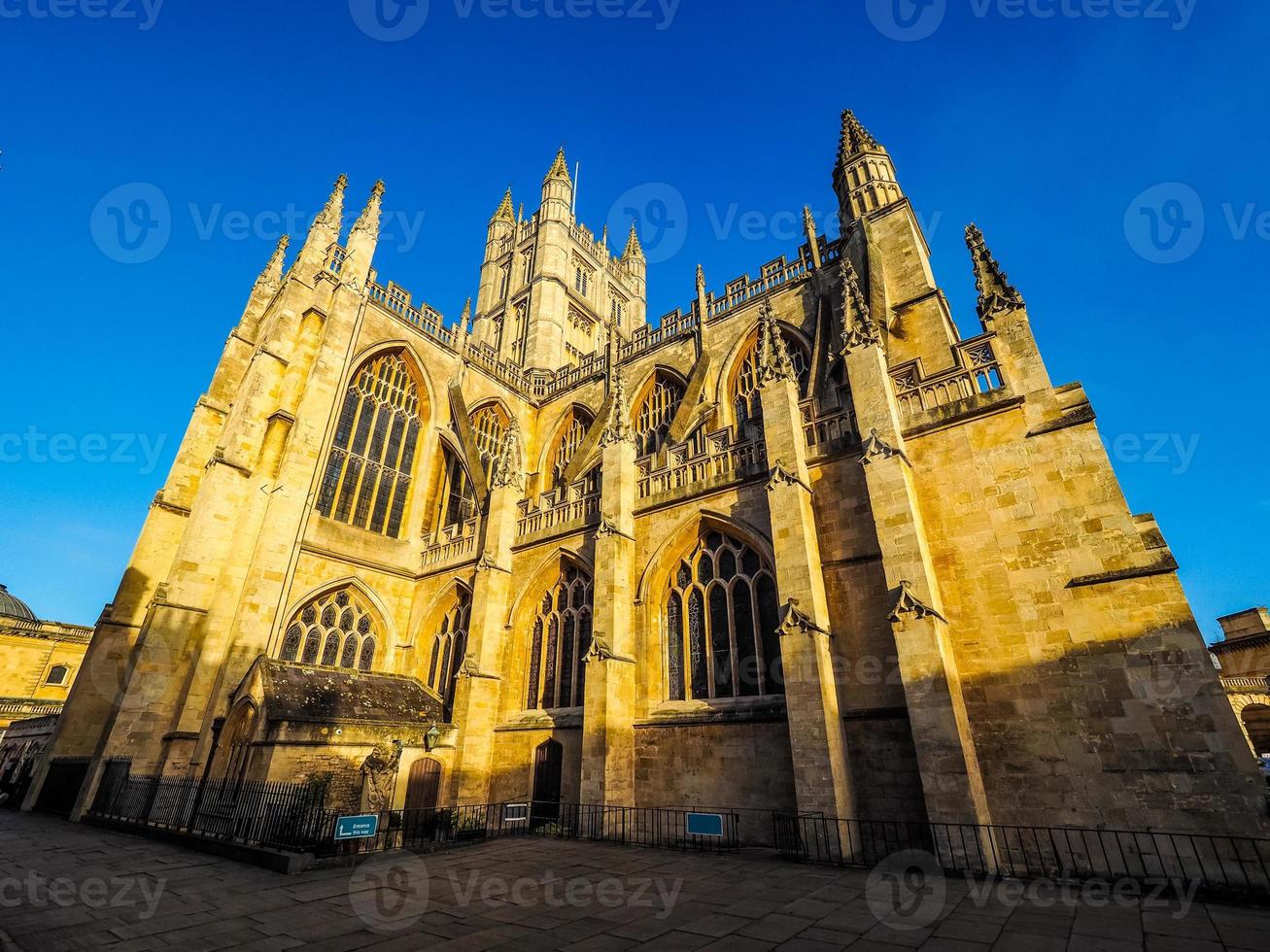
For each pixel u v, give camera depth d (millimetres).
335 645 35344
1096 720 17281
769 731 22094
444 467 44969
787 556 22453
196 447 40438
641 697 26234
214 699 28812
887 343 30578
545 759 28172
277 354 37688
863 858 18453
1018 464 20781
